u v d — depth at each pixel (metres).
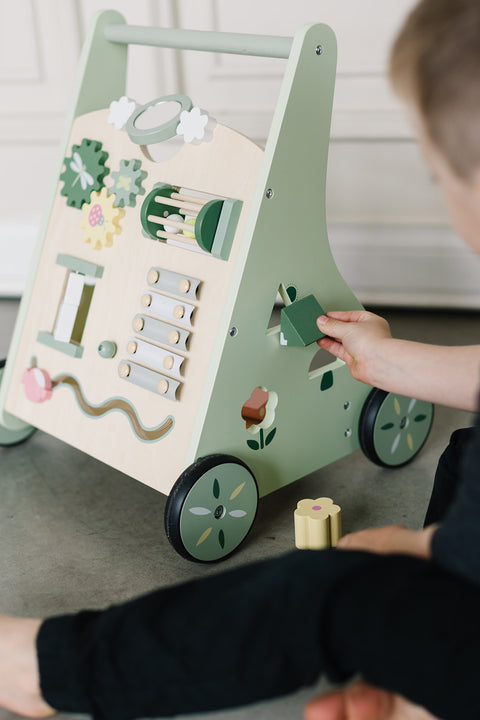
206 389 0.93
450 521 0.58
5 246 1.86
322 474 1.19
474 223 0.55
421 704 0.55
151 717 0.63
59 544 1.03
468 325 1.68
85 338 1.09
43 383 1.13
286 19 1.64
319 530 0.94
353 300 1.08
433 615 0.54
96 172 1.08
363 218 1.74
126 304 1.05
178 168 1.00
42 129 1.79
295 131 0.91
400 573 0.57
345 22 1.61
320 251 1.00
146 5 1.67
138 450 1.01
